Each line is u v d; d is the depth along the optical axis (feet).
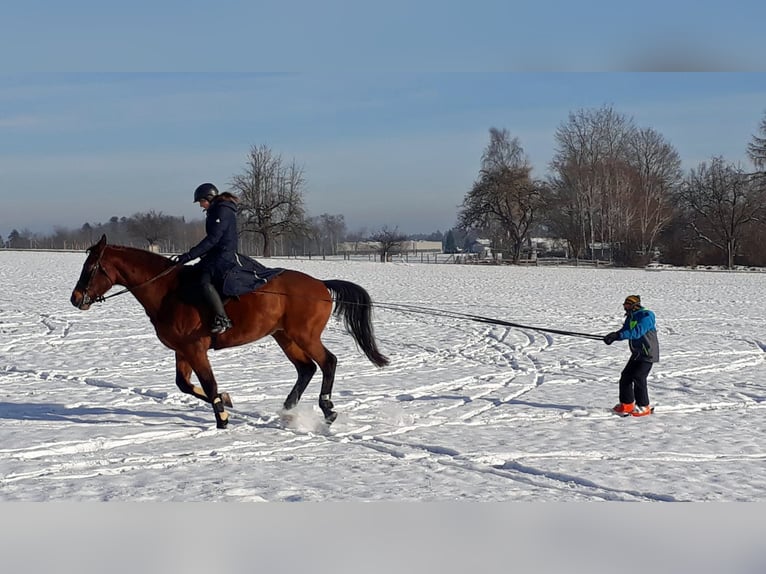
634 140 274.36
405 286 136.05
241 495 23.27
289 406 34.17
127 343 59.52
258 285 32.58
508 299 109.19
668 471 26.35
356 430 32.55
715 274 187.93
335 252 383.24
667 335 69.10
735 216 242.58
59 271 144.46
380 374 47.55
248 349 56.75
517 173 264.72
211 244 32.19
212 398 32.35
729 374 48.39
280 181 260.42
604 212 268.62
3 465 26.35
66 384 42.91
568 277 169.78
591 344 61.77
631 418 35.60
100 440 29.66
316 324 33.53
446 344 61.52
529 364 51.98
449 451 29.04
